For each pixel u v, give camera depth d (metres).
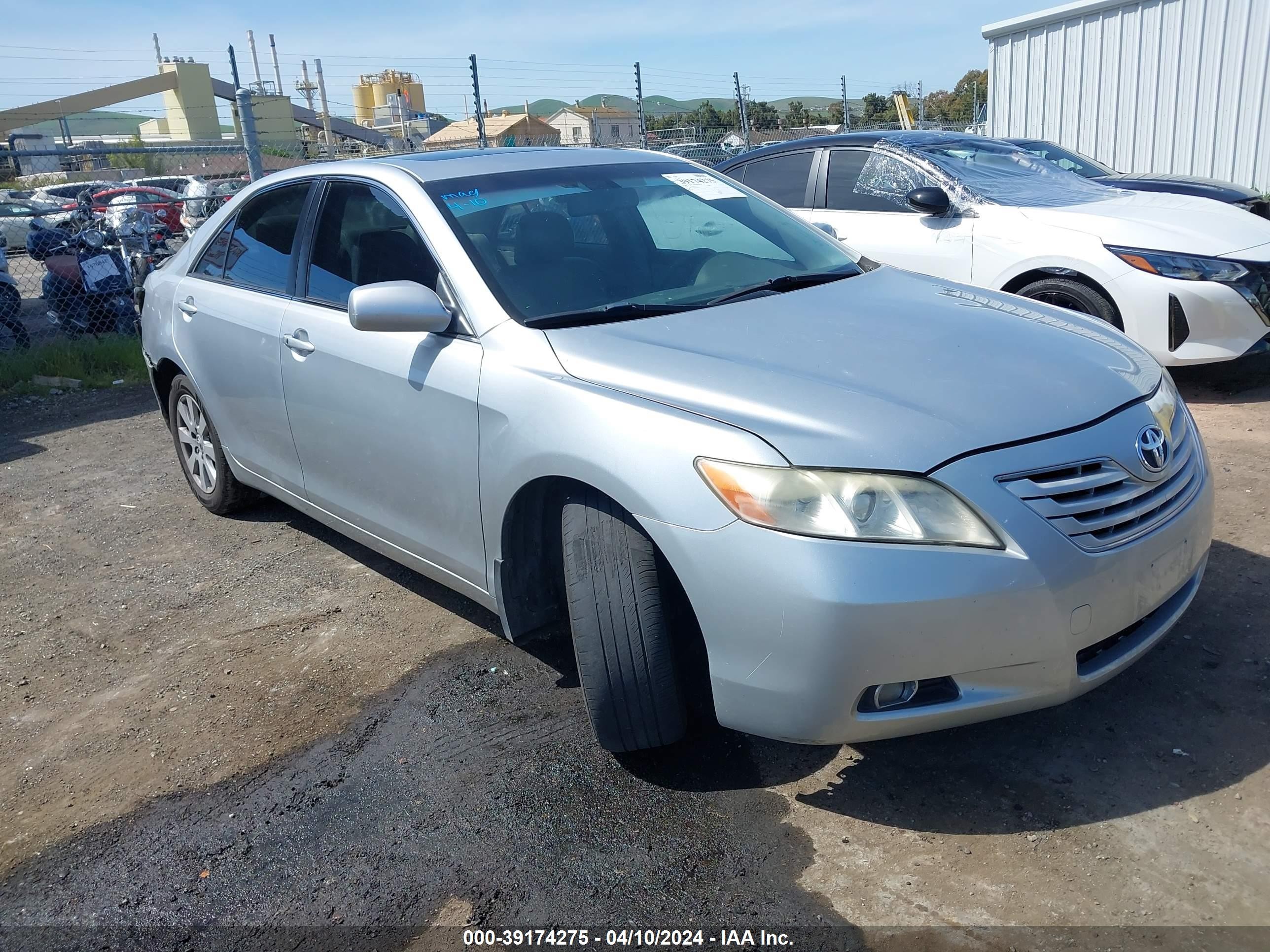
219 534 4.77
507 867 2.44
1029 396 2.47
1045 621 2.24
